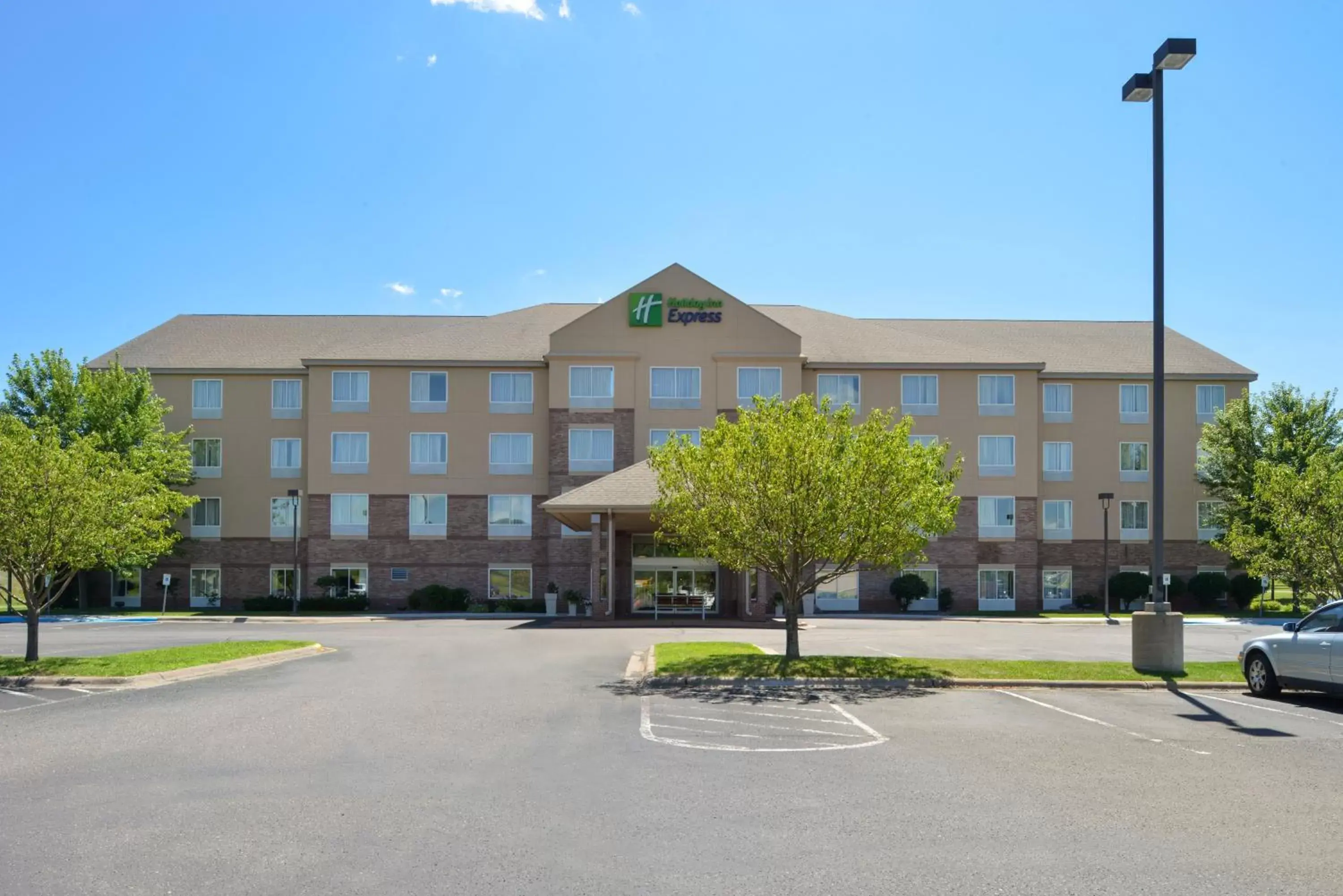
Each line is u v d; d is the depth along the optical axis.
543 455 51.41
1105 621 43.94
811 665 19.58
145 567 51.38
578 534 49.97
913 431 51.25
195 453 52.94
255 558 52.50
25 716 14.55
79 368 49.00
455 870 7.21
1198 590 50.97
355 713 14.52
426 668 20.84
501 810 8.88
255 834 8.10
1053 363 54.12
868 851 7.71
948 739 12.53
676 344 50.06
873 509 19.66
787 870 7.24
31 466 20.09
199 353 54.56
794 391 49.88
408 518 51.22
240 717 14.23
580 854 7.59
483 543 51.06
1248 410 49.88
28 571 20.47
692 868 7.29
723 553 20.36
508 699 16.03
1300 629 16.48
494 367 51.69
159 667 19.72
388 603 50.91
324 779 10.09
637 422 49.84
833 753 11.57
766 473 19.70
